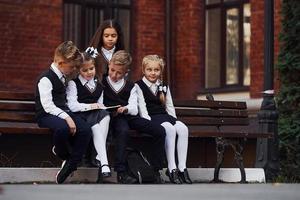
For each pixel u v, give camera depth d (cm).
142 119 1488
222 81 2619
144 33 2678
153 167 1491
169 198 988
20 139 1595
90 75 1451
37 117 1420
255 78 2462
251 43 2480
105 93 1487
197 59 2645
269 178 1734
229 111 1688
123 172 1445
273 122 1750
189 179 1501
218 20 2641
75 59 1418
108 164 1480
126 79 1502
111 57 1513
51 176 1487
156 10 2697
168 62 2689
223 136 1602
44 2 2502
